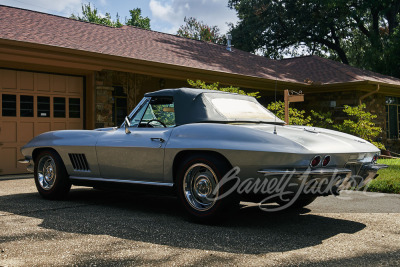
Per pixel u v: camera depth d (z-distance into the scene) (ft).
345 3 92.32
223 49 59.16
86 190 21.75
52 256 9.84
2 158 30.35
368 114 42.19
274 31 102.17
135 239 11.46
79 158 17.24
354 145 13.76
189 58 43.70
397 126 59.26
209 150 13.03
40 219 14.02
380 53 85.40
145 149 14.65
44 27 36.35
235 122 14.48
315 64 60.75
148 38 47.93
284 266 9.20
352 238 11.81
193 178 13.61
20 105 31.32
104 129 17.87
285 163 11.94
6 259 9.61
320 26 99.09
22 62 30.89
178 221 13.92
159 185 14.65
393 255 10.11
